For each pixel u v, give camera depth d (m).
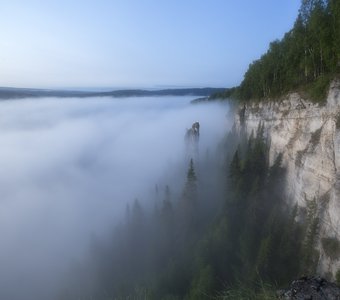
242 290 15.72
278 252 43.56
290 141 57.38
